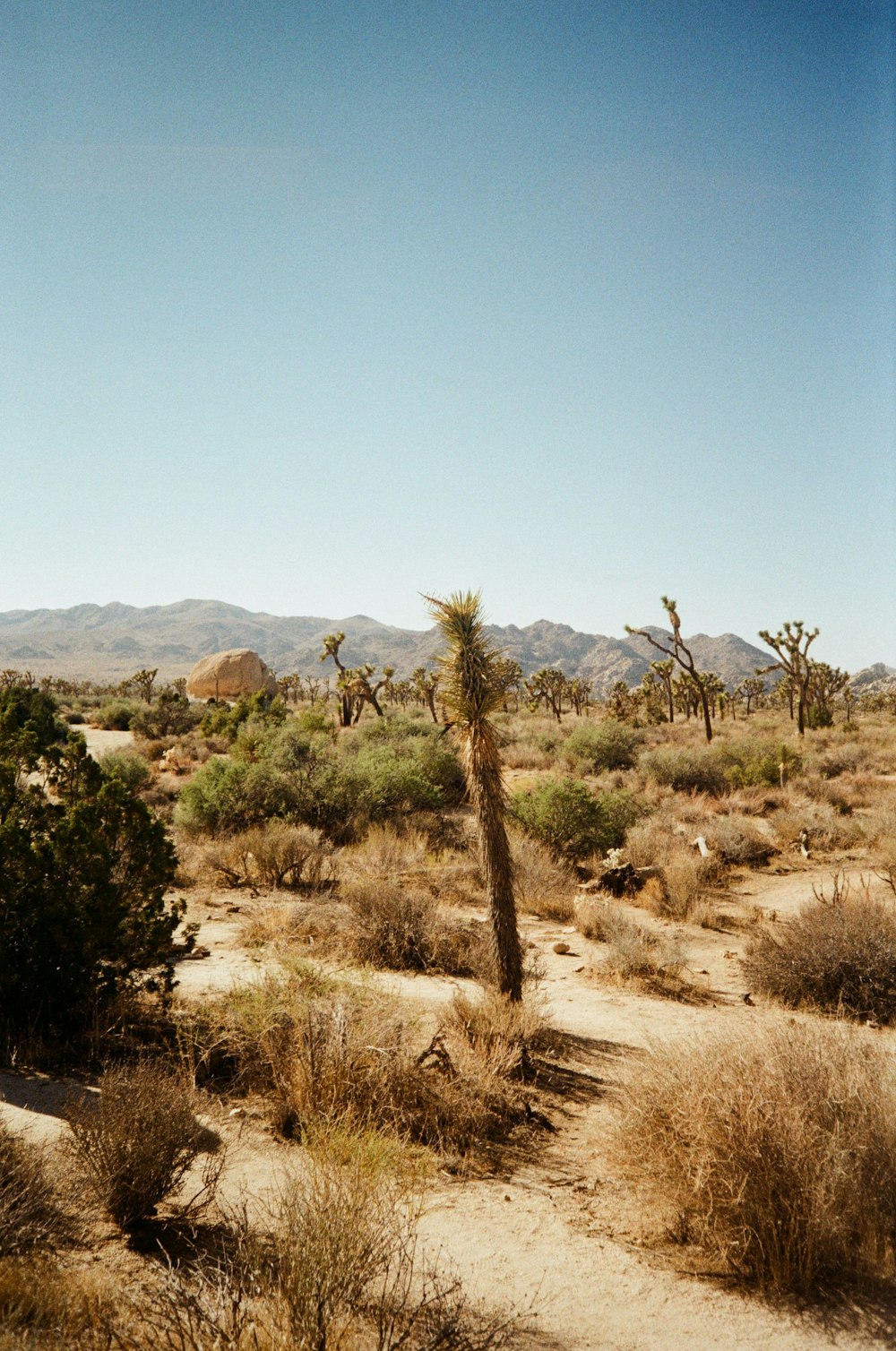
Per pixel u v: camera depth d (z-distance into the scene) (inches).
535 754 1440.7
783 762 1218.6
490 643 331.6
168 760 1363.2
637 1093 223.0
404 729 1376.7
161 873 330.0
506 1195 209.8
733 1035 252.2
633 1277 173.8
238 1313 137.8
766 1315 161.9
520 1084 282.0
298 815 789.2
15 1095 247.6
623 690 3425.2
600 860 721.0
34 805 327.6
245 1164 216.4
